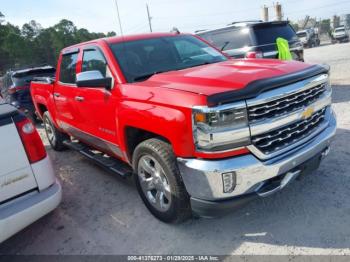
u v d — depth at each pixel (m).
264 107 2.63
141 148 3.20
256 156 2.65
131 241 3.17
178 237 3.12
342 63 13.59
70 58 4.68
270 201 3.47
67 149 6.21
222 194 2.59
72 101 4.52
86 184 4.60
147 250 3.01
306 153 2.91
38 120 9.70
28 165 2.91
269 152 2.70
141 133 3.44
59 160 5.73
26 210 2.81
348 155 4.26
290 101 2.80
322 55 18.91
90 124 4.23
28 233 3.57
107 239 3.26
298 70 3.00
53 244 3.32
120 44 3.93
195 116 2.56
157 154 3.00
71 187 4.57
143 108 3.05
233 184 2.58
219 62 3.87
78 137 4.99
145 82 3.36
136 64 3.71
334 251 2.65
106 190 4.32
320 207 3.25
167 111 2.79
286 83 2.76
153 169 3.22
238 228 3.12
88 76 3.46
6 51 57.06
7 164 2.79
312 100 3.06
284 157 2.78
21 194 2.89
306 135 3.01
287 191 3.61
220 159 2.58
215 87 2.67
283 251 2.74
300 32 33.44
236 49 7.86
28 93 9.38
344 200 3.30
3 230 2.69
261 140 2.67
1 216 2.70
